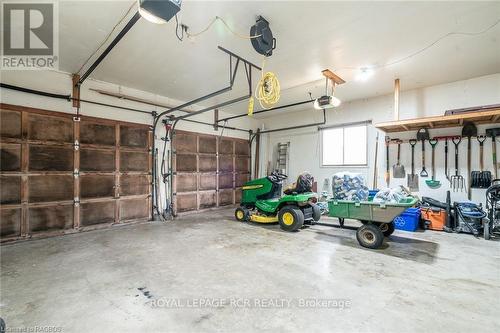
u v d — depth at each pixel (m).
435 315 1.87
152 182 5.67
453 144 4.82
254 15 2.81
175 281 2.47
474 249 3.41
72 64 4.15
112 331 1.71
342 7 2.68
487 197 4.01
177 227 4.91
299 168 7.35
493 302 2.05
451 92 4.84
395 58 3.89
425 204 4.82
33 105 4.14
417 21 2.93
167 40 3.37
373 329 1.72
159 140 5.89
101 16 2.84
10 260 3.08
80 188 4.60
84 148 4.67
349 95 5.79
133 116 5.42
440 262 2.94
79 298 2.14
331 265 2.86
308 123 7.17
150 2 1.88
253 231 4.54
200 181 6.75
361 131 6.16
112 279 2.52
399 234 4.21
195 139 6.68
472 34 3.19
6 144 3.87
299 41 3.39
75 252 3.38
